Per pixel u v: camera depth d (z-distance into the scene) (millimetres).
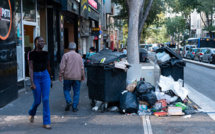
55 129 5344
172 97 7184
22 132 5137
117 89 6766
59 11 13648
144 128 5398
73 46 6875
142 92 6590
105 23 35906
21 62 9891
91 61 7176
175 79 8336
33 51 5273
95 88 6922
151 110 6664
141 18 15578
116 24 35000
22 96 8750
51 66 12727
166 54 8438
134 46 10125
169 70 8312
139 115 6406
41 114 6516
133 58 10102
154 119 6082
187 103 7574
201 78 15773
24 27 10703
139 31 15836
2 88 7188
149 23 31812
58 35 13664
